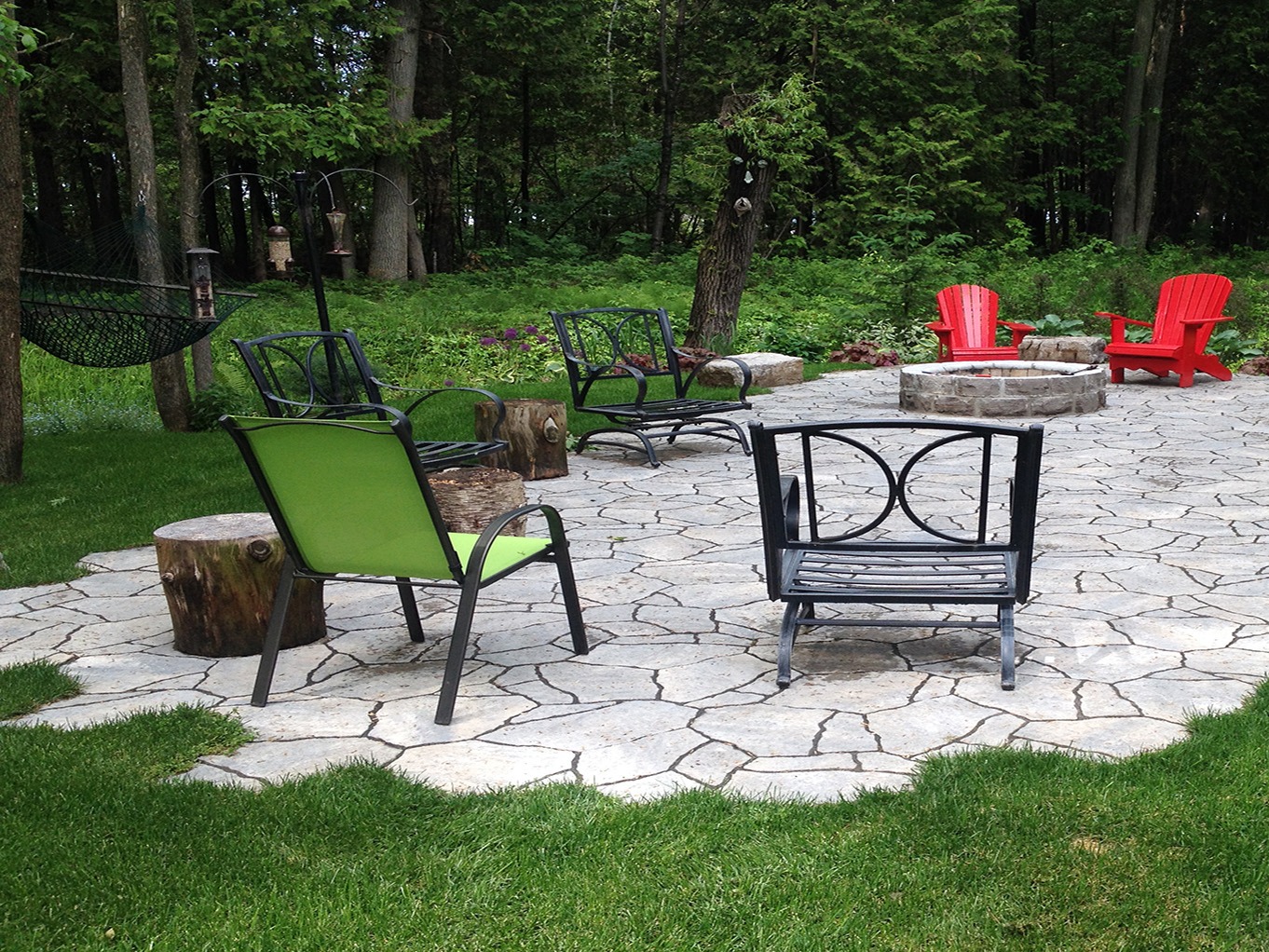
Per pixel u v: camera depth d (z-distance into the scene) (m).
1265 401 10.01
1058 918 2.27
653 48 30.25
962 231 28.53
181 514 6.53
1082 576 4.85
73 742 3.24
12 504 7.08
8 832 2.69
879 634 4.18
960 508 6.21
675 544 5.64
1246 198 34.12
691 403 8.09
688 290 19.97
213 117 14.65
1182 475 6.98
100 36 18.80
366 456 3.34
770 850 2.56
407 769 3.08
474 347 14.01
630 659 3.97
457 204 33.66
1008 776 2.86
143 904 2.39
